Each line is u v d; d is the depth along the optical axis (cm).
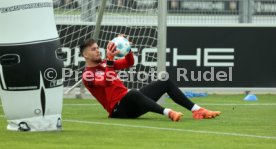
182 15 3878
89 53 2403
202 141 1917
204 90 3709
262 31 3759
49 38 1983
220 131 2158
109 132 2094
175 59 3688
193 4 3875
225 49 3725
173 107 3012
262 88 3769
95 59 2414
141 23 3612
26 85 1984
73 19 3619
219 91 3788
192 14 3878
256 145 1848
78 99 3406
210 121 2436
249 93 3819
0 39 1959
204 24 3694
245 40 3741
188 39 3691
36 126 2034
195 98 3588
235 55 3734
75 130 2131
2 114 2680
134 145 1820
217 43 3716
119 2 3678
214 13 3881
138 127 2234
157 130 2162
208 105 3169
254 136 2041
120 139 1934
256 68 3762
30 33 1959
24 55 1959
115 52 2380
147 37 3612
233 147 1806
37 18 1962
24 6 1948
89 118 2527
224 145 1841
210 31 3706
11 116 2041
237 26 3731
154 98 2502
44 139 1902
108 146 1792
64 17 3619
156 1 3666
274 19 3931
